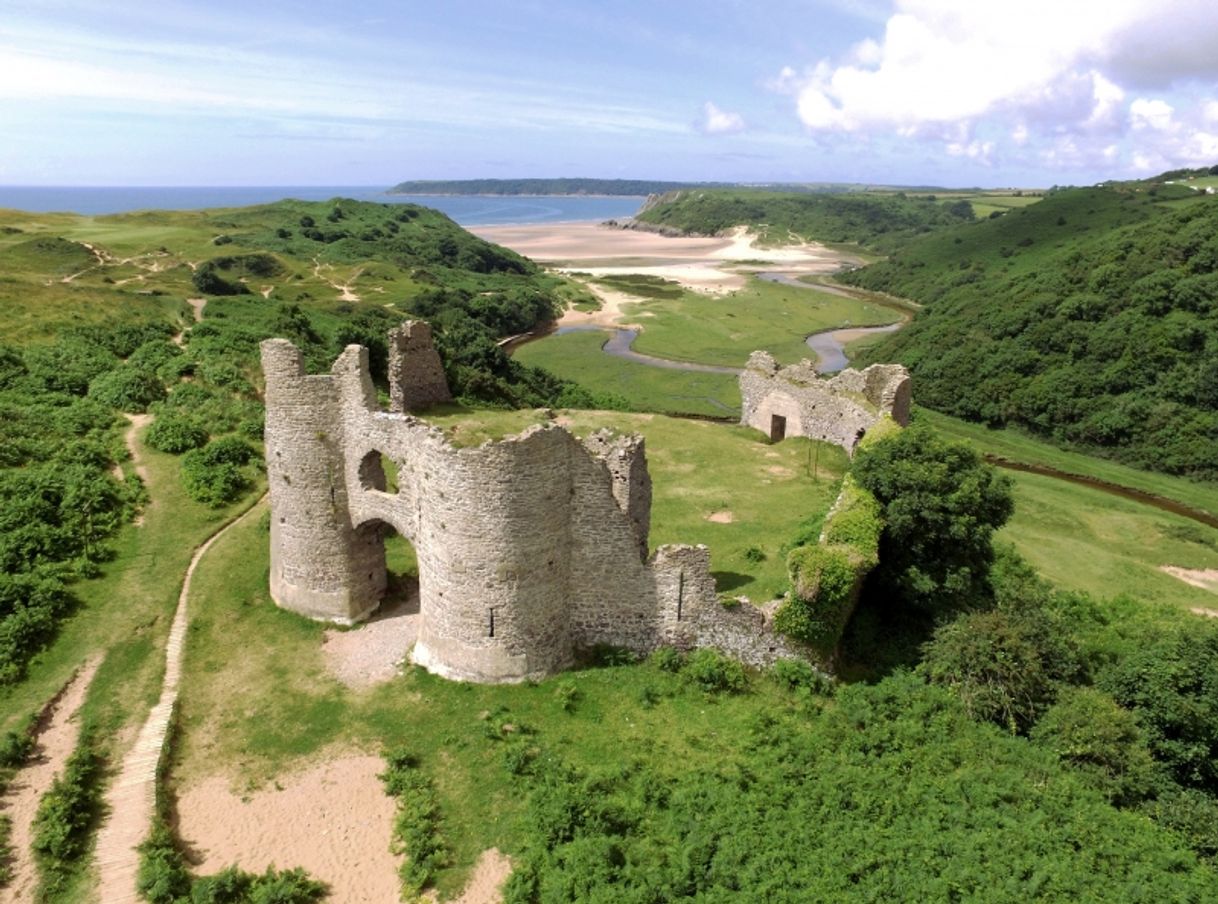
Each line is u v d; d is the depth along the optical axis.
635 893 15.94
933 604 27.09
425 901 16.52
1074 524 48.28
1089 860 17.39
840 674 24.73
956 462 28.03
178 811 18.80
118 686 22.92
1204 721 22.28
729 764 20.02
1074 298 75.12
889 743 21.09
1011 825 18.38
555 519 22.38
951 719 22.38
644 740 20.84
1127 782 20.62
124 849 17.58
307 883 16.81
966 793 19.52
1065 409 67.50
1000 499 27.64
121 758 20.25
